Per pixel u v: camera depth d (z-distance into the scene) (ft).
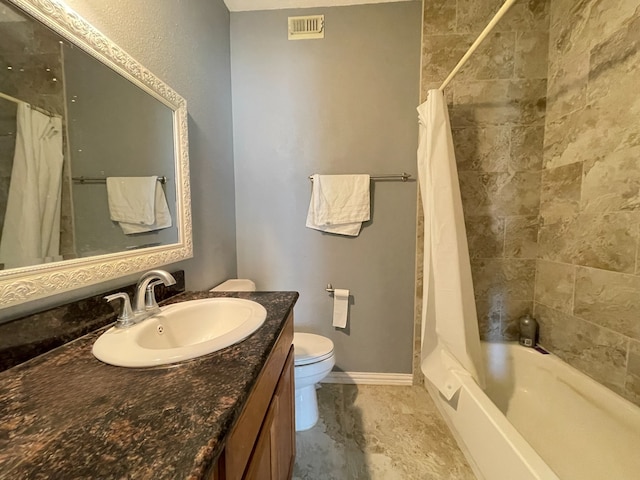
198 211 4.81
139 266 3.18
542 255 5.58
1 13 1.93
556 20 5.16
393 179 6.11
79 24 2.48
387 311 6.37
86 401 1.60
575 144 4.75
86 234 2.64
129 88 3.16
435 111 4.73
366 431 4.97
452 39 5.58
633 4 3.68
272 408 2.74
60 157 2.38
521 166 5.65
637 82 3.67
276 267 6.48
